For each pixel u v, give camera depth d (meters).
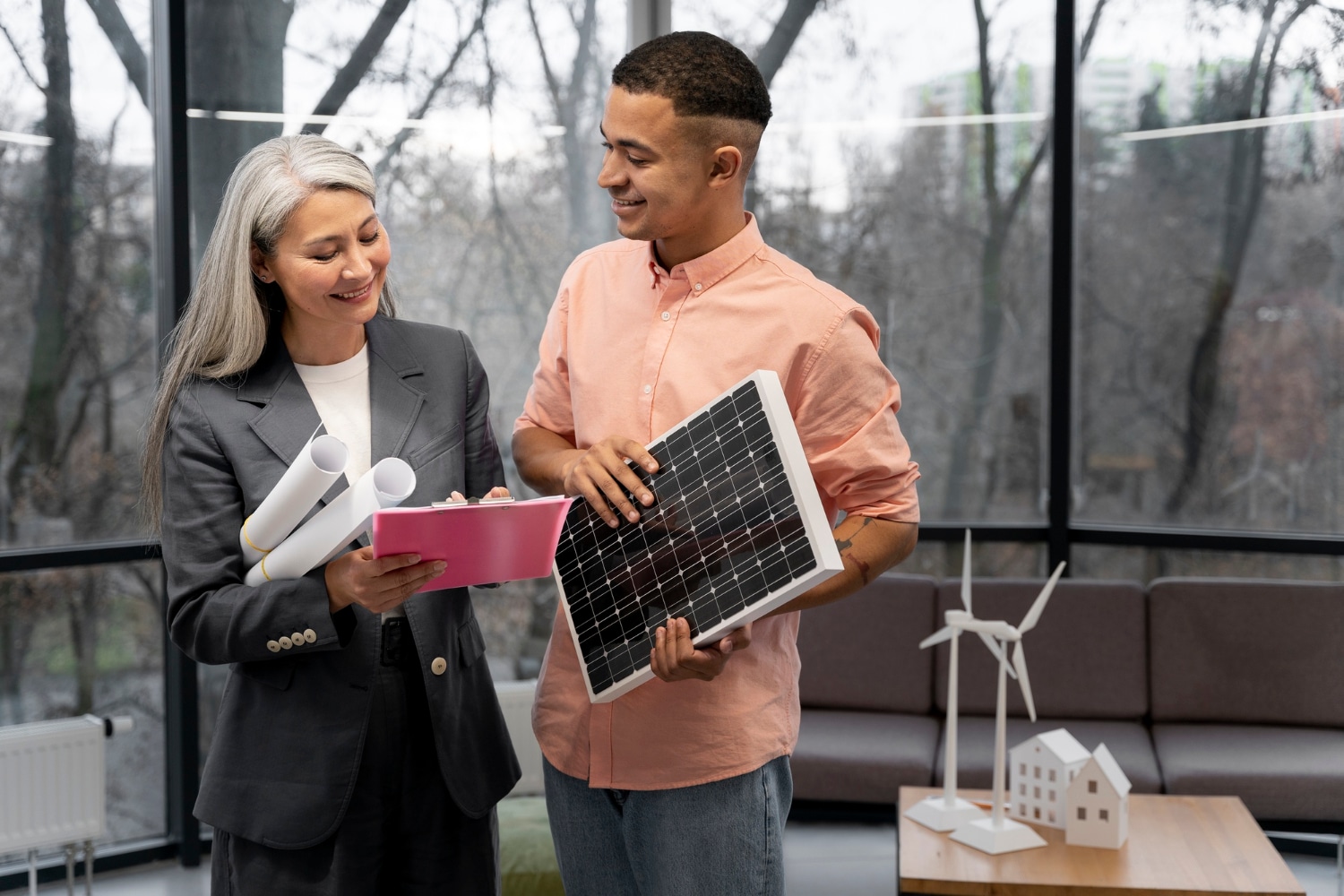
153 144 3.57
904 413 4.29
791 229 4.28
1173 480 4.09
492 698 1.64
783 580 1.25
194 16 3.53
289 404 1.50
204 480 1.47
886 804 3.49
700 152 1.37
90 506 3.55
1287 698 3.70
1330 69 3.80
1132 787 3.35
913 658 3.94
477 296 3.94
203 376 1.51
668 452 1.39
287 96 3.64
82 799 3.24
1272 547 3.91
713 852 1.48
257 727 1.50
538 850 2.94
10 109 3.34
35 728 3.19
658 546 1.38
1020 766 2.85
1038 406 4.20
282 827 1.46
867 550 1.46
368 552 1.37
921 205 4.21
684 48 1.36
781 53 4.22
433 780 1.55
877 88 4.20
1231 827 2.80
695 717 1.47
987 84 4.13
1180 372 4.05
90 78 3.46
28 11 3.35
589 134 4.07
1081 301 4.17
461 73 3.86
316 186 1.41
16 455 3.42
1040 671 3.86
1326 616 3.72
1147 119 4.04
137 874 3.64
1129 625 3.85
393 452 1.53
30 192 3.39
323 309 1.45
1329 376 3.86
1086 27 4.09
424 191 3.83
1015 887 2.49
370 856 1.52
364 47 3.72
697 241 1.47
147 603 3.68
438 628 1.53
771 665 1.52
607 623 1.42
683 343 1.49
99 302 3.52
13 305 3.39
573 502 1.49
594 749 1.52
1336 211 3.81
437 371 1.62
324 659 1.48
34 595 3.50
